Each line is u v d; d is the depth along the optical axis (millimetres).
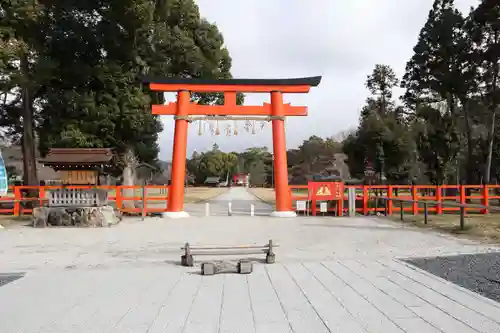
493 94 30969
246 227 14891
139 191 44656
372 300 5664
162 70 24641
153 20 24016
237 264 7383
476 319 4875
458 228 13547
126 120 21438
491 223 14695
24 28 20375
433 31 33812
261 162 105750
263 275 7156
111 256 9281
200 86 18812
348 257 8906
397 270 7477
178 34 24344
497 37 31047
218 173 100312
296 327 4621
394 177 33656
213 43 26172
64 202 15852
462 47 32750
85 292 6133
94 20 22547
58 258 9055
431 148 33969
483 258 8609
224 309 5289
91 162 16656
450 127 33875
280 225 15531
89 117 20688
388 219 17625
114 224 15984
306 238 11992
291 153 81188
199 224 15953
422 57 35250
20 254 9594
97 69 21141
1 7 18500
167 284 6586
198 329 4574
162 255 9367
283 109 19234
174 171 18781
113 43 22188
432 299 5691
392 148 32406
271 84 18969
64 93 20797
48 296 5930
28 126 23031
